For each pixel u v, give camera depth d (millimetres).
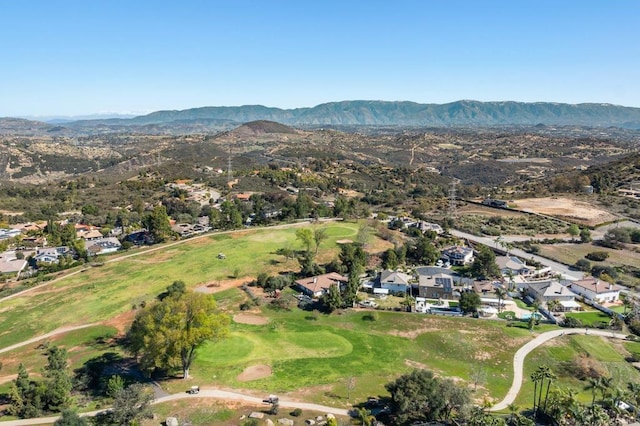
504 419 63125
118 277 125812
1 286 127938
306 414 64000
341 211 197250
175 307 74875
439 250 148125
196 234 171875
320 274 125750
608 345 87750
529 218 193125
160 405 66250
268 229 173625
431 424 62562
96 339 92688
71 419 57531
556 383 75875
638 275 129000
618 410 64562
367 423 61188
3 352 88562
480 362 82688
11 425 62781
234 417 63000
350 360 81875
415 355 85062
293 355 83312
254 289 117250
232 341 88188
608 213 196125
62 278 126812
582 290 115438
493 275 125938
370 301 109562
